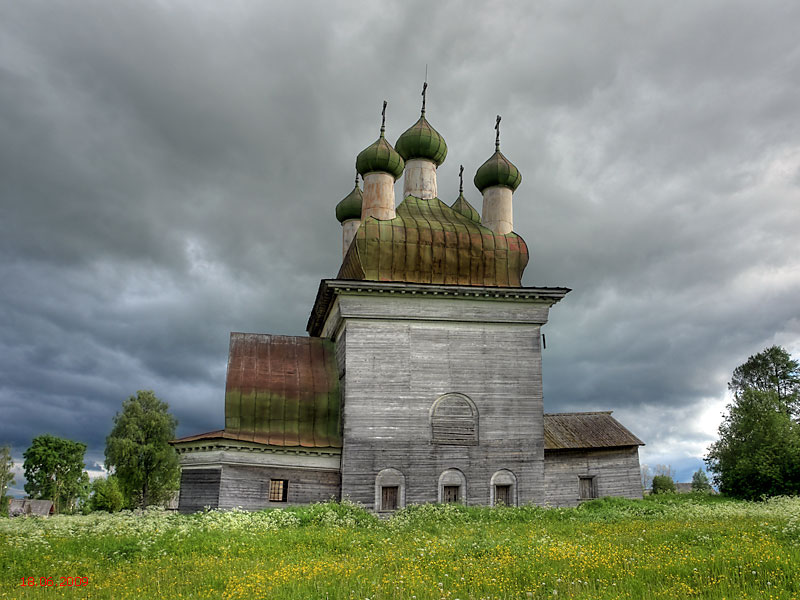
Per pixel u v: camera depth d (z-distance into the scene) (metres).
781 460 40.50
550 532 22.30
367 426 31.81
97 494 67.75
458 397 32.94
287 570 15.82
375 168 35.94
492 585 13.85
